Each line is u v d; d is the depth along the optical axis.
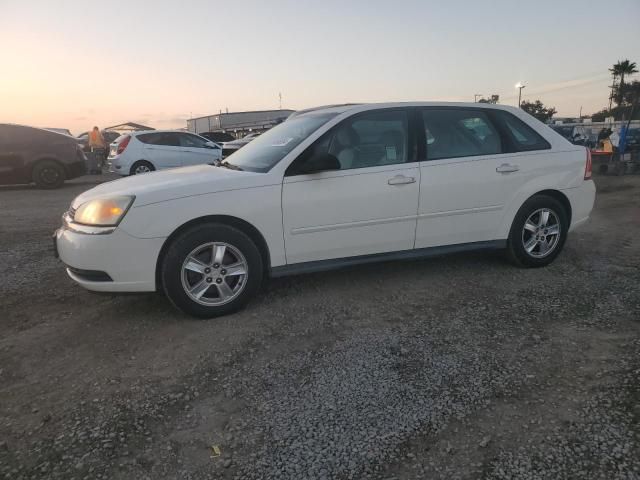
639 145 14.40
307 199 3.94
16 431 2.51
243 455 2.30
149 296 4.31
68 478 2.18
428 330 3.52
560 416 2.49
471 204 4.46
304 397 2.74
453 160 4.38
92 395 2.82
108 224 3.54
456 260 5.13
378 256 4.27
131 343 3.45
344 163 4.08
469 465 2.19
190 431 2.48
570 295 4.09
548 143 4.79
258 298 4.19
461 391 2.75
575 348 3.18
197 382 2.93
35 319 3.90
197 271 3.70
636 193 9.69
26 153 12.11
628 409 2.52
